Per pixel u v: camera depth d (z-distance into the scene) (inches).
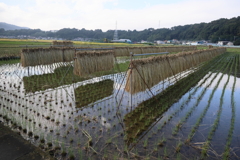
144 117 306.3
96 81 534.0
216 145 230.1
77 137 238.2
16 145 207.6
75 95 403.5
